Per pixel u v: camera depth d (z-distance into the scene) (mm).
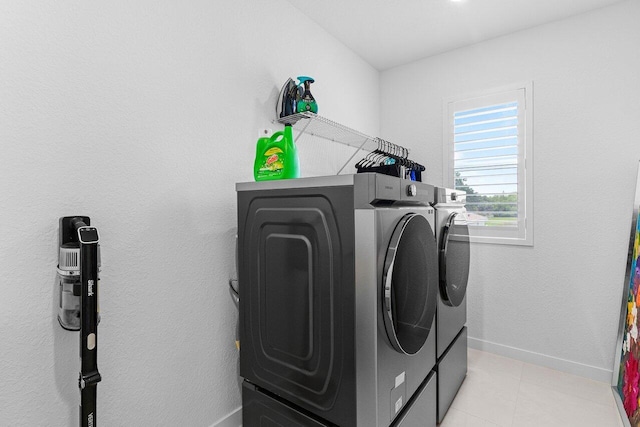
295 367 1458
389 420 1337
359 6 2379
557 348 2588
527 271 2707
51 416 1222
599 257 2412
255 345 1631
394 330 1293
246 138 1987
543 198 2623
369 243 1227
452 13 2473
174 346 1608
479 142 2943
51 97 1213
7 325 1122
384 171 2633
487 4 2361
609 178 2363
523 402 2139
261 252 1580
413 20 2564
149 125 1514
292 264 1447
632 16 2275
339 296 1302
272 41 2180
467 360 2676
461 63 3014
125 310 1427
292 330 1460
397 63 3326
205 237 1756
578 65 2469
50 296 1216
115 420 1393
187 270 1668
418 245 1549
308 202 1386
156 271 1539
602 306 2406
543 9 2414
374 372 1231
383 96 3498
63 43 1242
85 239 1075
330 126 2410
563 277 2557
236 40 1931
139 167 1477
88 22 1312
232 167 1901
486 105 2877
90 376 1068
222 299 1838
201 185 1737
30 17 1161
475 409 2066
